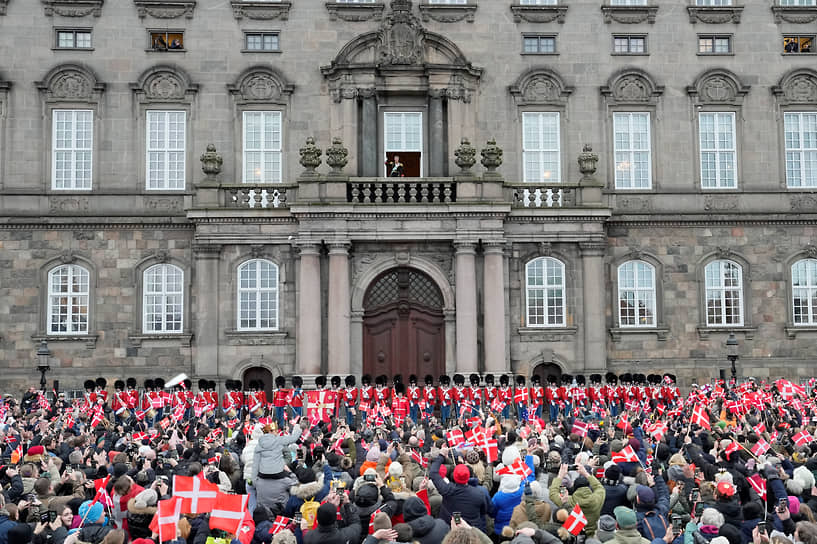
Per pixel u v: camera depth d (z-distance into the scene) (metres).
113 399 34.59
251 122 39.78
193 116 39.47
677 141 40.66
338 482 13.34
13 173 38.66
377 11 40.19
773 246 40.47
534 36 40.62
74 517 12.88
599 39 40.75
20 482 14.16
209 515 12.72
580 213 37.78
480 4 40.47
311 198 36.41
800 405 28.05
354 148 39.22
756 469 16.19
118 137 39.16
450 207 36.25
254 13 39.84
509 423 24.56
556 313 38.25
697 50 40.97
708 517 11.84
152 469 16.56
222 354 37.28
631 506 14.23
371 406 32.69
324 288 36.59
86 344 38.19
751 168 40.78
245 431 23.09
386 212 36.16
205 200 37.31
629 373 36.31
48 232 38.56
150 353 38.28
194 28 39.72
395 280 37.91
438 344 37.78
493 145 37.19
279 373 37.34
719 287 40.16
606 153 40.41
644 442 21.55
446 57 39.75
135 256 38.69
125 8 39.50
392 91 39.50
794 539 10.51
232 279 37.44
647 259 39.81
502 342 36.47
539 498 13.37
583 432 21.64
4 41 38.94
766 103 41.06
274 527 12.62
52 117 39.06
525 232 37.97
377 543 10.89
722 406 29.97
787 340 40.12
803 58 41.16
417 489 14.46
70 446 19.62
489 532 14.43
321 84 39.78
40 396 31.81
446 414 34.31
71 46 39.31
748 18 41.19
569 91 40.34
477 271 36.91
